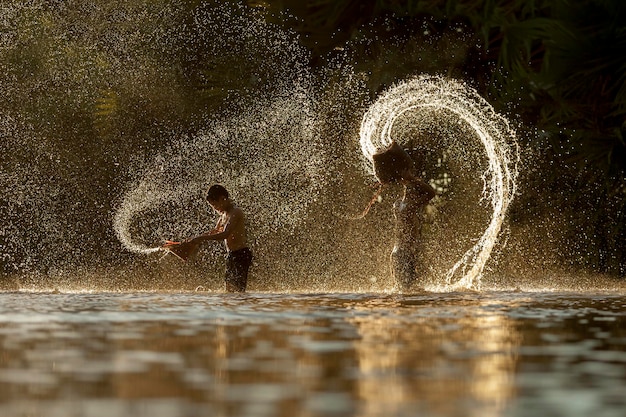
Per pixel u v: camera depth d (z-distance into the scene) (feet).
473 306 54.95
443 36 126.21
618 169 121.49
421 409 21.01
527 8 117.50
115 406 21.36
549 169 128.47
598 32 112.37
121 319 45.24
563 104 117.39
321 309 52.01
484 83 126.52
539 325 42.45
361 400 22.30
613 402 22.07
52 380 25.64
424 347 33.40
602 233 130.72
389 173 84.28
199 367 28.17
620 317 47.47
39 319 45.14
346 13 131.85
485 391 23.70
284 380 25.59
